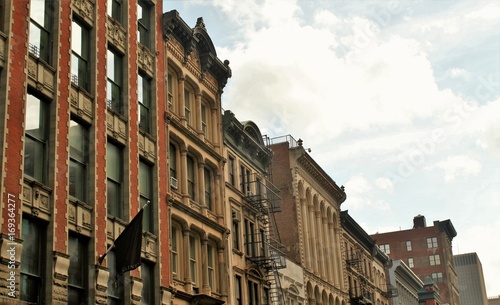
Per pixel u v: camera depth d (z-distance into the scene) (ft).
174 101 126.31
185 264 118.42
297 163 184.96
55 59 89.81
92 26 100.68
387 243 479.00
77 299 87.81
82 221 90.27
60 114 88.58
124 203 101.96
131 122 107.34
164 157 116.47
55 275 82.02
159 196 112.16
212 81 142.20
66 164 88.07
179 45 129.59
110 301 95.04
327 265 199.52
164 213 112.88
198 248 124.88
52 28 91.20
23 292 78.69
